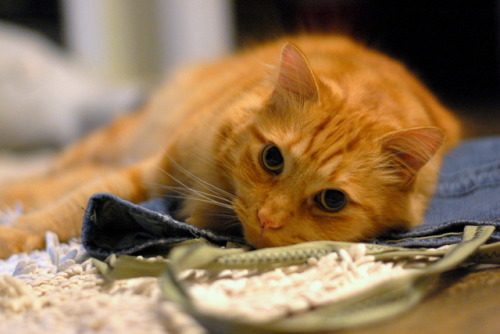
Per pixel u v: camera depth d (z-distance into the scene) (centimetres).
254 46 76
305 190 43
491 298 36
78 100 112
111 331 32
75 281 39
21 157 110
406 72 65
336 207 44
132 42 121
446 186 55
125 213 43
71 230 49
